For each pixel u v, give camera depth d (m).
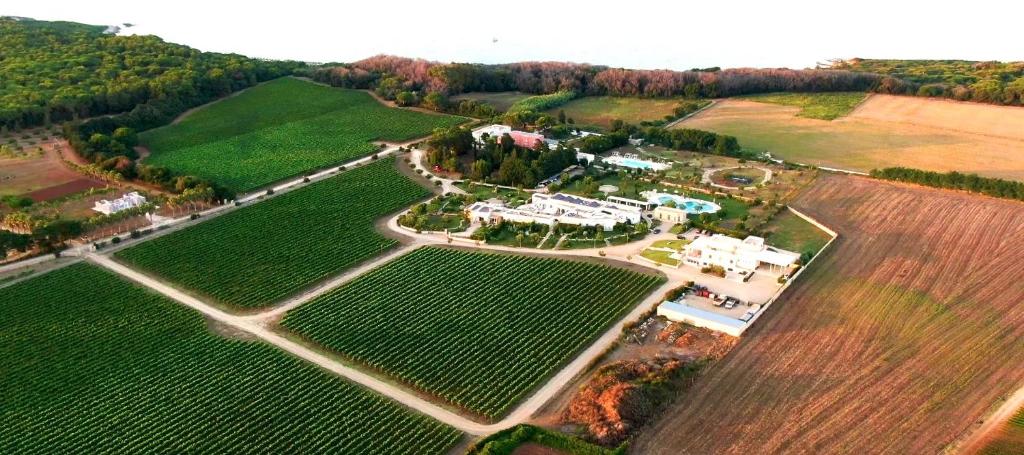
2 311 175.00
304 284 187.75
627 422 131.25
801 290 180.38
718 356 153.38
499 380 148.88
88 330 167.75
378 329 167.00
